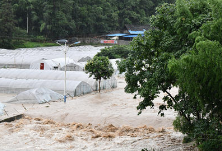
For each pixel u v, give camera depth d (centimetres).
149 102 1805
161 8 1795
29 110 3209
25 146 2133
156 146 2059
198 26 1527
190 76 1298
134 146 2105
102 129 2702
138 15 13700
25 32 10812
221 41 1342
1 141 2238
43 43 10969
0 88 4344
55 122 2875
